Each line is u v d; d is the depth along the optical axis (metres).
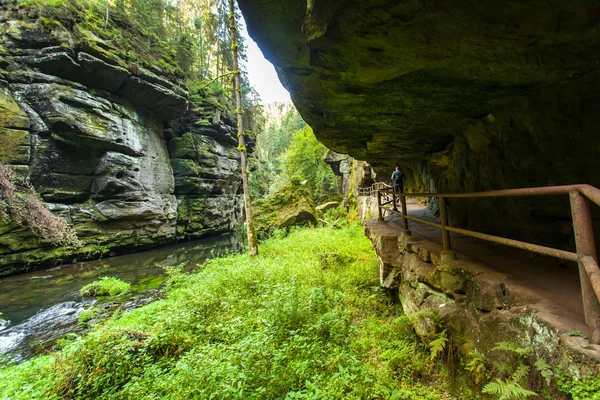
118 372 3.94
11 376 4.46
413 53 2.54
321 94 4.30
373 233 6.71
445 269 3.21
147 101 23.16
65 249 16.81
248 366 3.39
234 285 7.16
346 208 24.81
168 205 25.31
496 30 2.11
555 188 1.55
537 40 2.20
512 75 2.86
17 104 16.55
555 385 1.56
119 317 7.59
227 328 4.73
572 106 2.87
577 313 1.78
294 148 36.91
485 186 4.61
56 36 17.17
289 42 3.41
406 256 4.82
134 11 26.14
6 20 16.92
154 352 4.52
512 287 2.30
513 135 3.72
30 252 15.31
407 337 4.27
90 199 19.50
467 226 5.35
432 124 5.11
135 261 17.64
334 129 6.10
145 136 23.56
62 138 17.72
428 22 2.10
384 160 10.05
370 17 2.15
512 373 2.01
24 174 16.33
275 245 12.71
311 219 19.55
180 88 25.02
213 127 30.92
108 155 19.78
